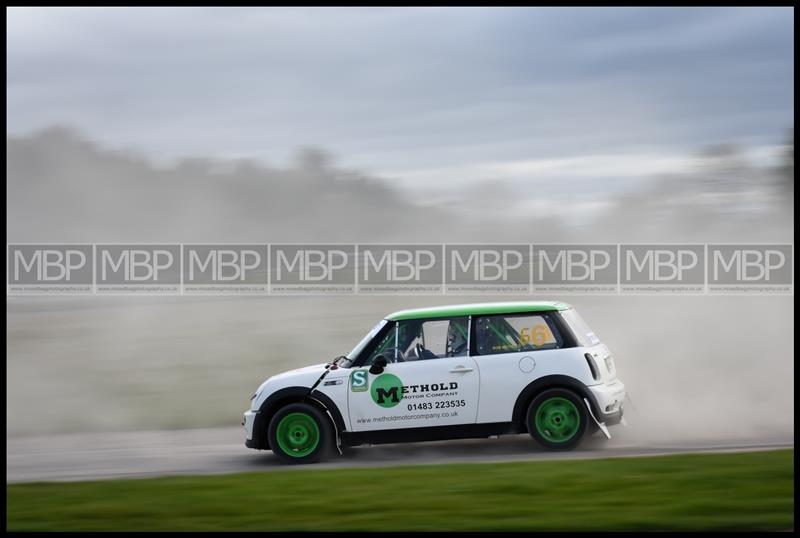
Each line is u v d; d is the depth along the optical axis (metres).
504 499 24.39
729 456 28.56
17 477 32.56
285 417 32.50
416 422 32.03
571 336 32.09
